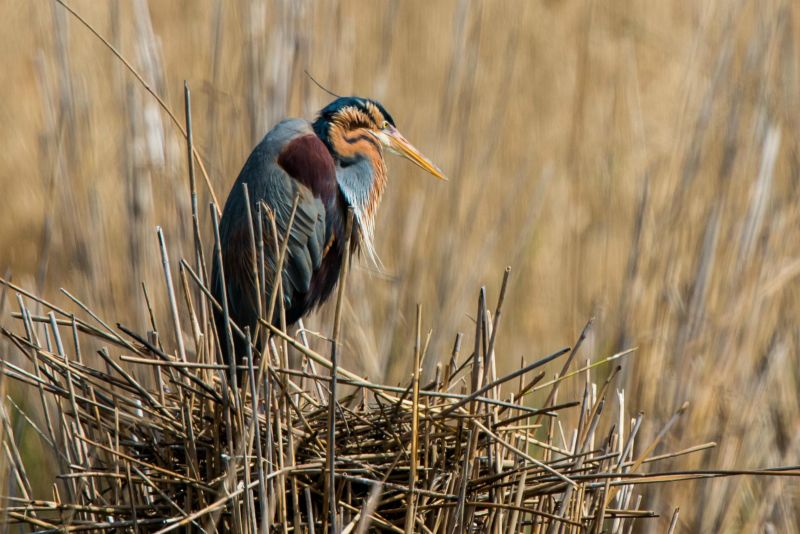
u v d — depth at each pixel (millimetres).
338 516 5840
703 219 10570
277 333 5750
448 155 12594
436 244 12734
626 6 16297
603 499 5816
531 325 13578
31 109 16188
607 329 11562
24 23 16938
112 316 10594
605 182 13336
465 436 6043
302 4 10586
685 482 10172
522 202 14320
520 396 6191
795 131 11336
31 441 10578
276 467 5777
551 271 14047
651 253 10492
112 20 11164
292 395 6699
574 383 11086
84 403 6309
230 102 10859
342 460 5836
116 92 11992
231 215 8117
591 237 13328
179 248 10391
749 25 12492
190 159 6297
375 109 9039
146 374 9422
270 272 7961
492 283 13555
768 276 10328
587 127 15164
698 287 10203
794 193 10703
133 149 10469
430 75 13617
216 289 8047
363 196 8773
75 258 10711
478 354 5934
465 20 12445
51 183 10148
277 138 8227
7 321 10945
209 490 5723
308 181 8141
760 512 10086
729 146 10523
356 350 10703
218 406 5898
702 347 10227
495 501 5922
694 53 11516
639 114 13148
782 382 10820
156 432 6211
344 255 5441
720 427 10172
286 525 5613
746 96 11031
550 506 6129
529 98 15367
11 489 6672
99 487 6461
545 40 16203
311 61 10898
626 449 6445
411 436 5902
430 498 5887
